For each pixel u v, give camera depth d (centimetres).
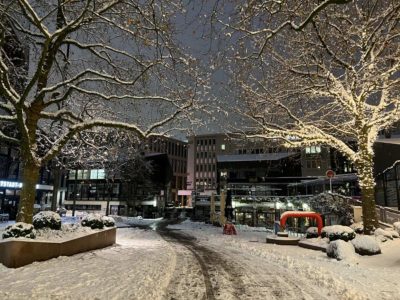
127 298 670
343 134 1975
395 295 729
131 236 2475
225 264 1172
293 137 2098
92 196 8138
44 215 1306
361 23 1359
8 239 1004
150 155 8256
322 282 861
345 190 3394
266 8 752
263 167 5509
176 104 1504
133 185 7819
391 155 2958
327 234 1628
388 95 1758
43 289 723
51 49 1322
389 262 1166
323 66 1366
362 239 1349
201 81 1384
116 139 1969
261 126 1922
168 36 1118
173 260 1241
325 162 4828
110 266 1042
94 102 1603
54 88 1294
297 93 1841
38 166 1271
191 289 775
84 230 1455
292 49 1711
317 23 1228
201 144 13025
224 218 3981
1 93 1148
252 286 820
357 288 784
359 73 1512
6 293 681
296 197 3338
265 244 1886
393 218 1864
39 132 1941
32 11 1079
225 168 5712
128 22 1084
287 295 734
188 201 12562
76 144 2436
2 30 1141
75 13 1379
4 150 3828
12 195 4075
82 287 752
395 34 1220
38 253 1059
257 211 4359
